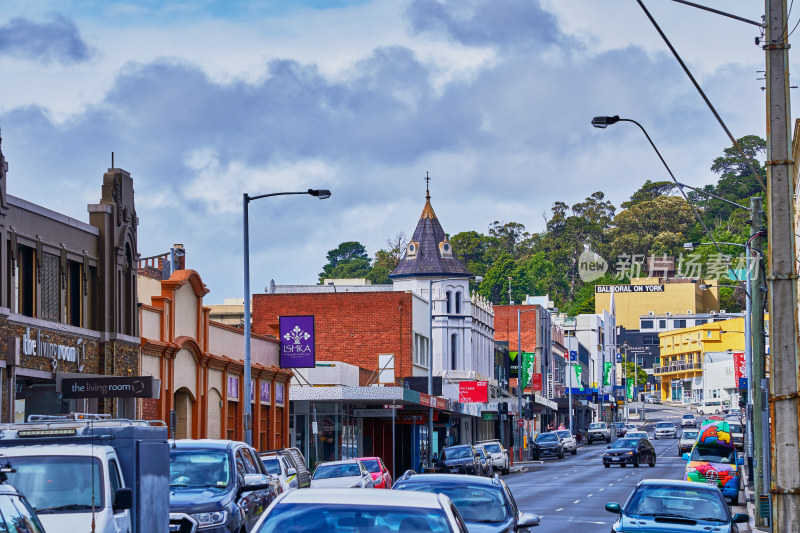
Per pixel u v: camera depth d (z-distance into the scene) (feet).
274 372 213.46
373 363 315.37
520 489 224.53
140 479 67.46
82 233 143.64
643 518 91.66
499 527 72.33
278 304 321.32
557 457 383.65
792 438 68.03
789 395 67.97
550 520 151.94
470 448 236.43
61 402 135.85
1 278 122.31
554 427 530.68
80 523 60.80
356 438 264.11
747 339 249.55
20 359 124.36
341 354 317.42
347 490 49.32
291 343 212.02
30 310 131.13
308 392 231.30
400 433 298.15
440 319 357.20
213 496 80.12
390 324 316.19
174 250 225.56
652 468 316.81
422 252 364.17
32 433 67.26
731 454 185.78
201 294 178.29
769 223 68.80
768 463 144.87
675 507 93.76
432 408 265.54
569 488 227.40
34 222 131.54
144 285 173.27
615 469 312.71
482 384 323.57
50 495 62.80
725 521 91.66
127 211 151.84
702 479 179.42
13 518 45.60
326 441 241.76
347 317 318.04
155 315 161.68
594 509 171.63
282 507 47.29
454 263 364.17
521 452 381.60
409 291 317.22
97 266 146.61
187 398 171.83
